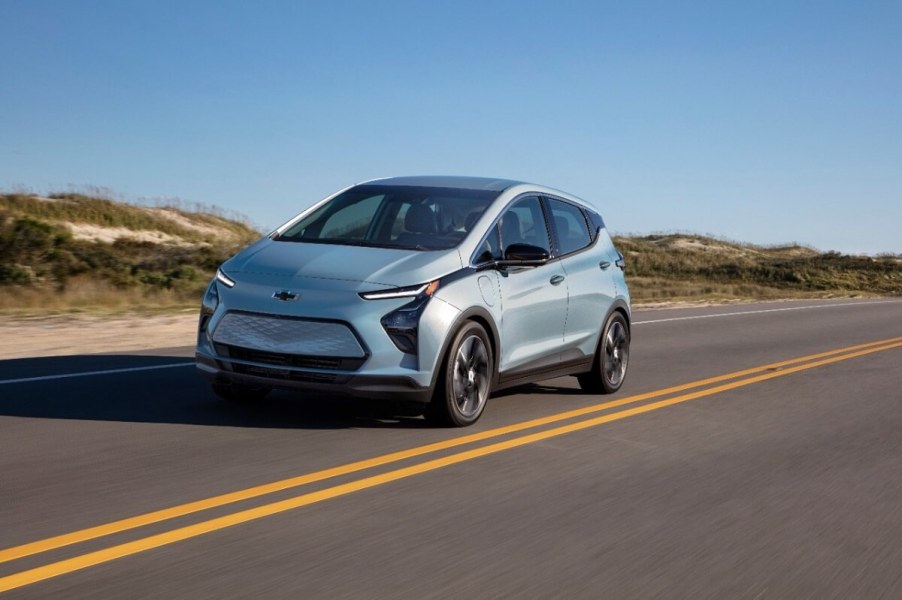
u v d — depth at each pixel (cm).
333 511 513
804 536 509
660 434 772
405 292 701
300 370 686
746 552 477
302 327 687
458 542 470
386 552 450
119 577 401
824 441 776
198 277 2422
